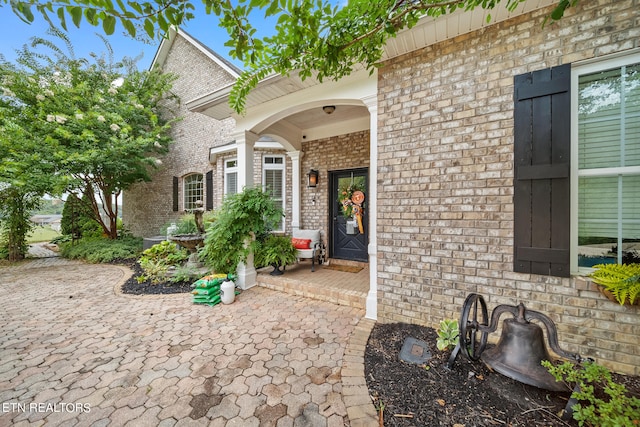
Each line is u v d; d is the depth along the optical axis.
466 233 2.41
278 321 2.92
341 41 1.66
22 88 6.52
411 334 2.47
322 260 5.55
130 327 2.79
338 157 5.53
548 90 2.07
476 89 2.35
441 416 1.49
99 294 3.94
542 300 2.11
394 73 2.76
